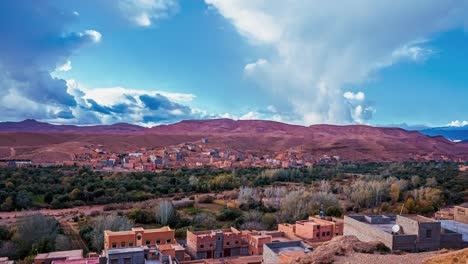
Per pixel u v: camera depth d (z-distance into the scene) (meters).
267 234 43.22
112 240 37.22
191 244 41.91
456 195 79.88
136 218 61.25
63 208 70.81
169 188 89.06
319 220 44.75
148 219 61.72
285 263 21.14
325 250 21.05
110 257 27.75
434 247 24.17
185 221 60.19
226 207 71.88
